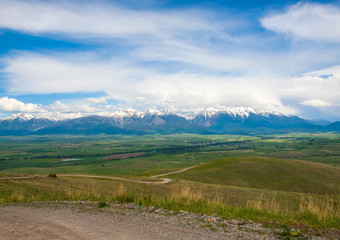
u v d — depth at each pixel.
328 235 9.51
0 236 9.57
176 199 17.03
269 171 110.75
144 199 18.06
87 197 21.33
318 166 115.56
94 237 9.29
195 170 119.00
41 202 19.05
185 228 10.50
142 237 9.21
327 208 12.25
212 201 16.83
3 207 17.41
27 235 9.69
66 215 13.75
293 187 95.38
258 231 10.00
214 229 10.29
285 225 10.41
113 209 15.00
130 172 175.38
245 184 99.06
